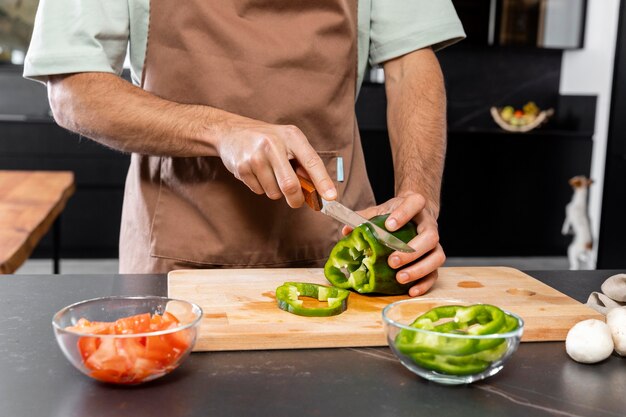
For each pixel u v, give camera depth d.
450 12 1.61
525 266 4.75
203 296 1.15
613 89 4.11
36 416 0.75
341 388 0.84
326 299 1.16
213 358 0.92
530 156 4.84
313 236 1.50
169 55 1.42
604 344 0.92
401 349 0.83
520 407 0.80
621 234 4.09
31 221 1.98
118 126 1.29
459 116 5.33
